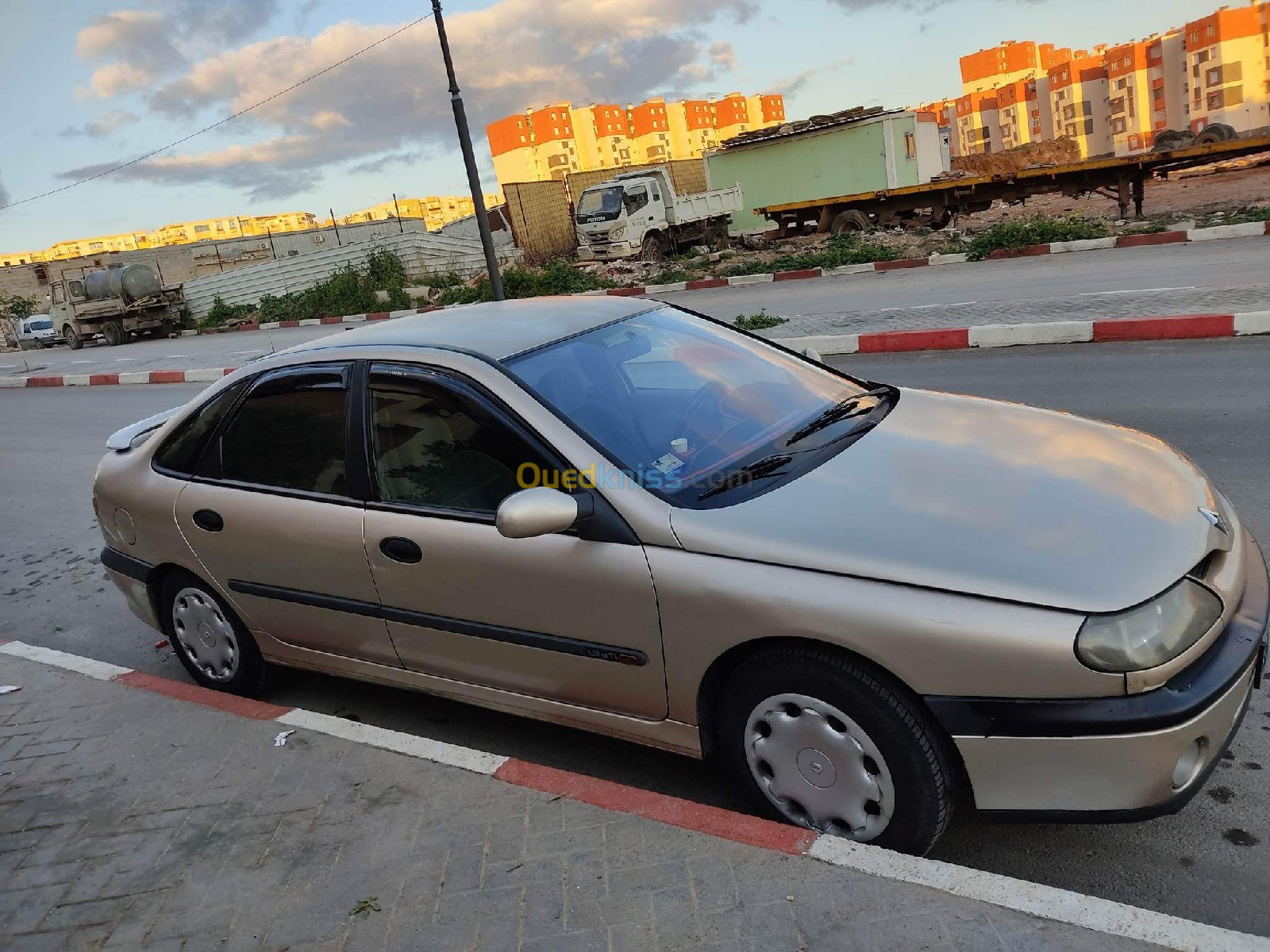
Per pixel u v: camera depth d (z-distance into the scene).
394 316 25.55
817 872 2.39
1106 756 2.25
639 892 2.42
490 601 3.10
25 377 22.00
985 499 2.69
